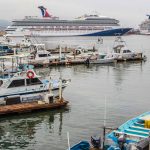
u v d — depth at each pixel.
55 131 31.22
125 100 42.88
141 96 45.38
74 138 29.14
